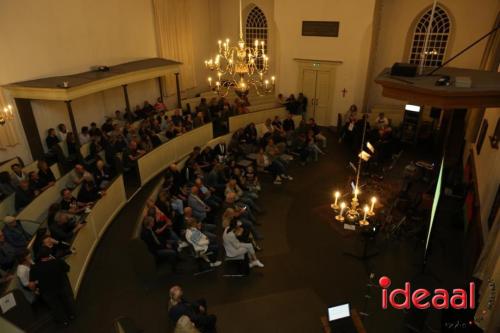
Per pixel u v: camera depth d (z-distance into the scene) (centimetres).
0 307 578
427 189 1023
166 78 1677
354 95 1653
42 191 884
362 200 1028
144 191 1118
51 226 738
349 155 1404
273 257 834
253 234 890
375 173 1233
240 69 873
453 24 1514
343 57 1611
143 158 1116
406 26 1591
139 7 1501
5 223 726
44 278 604
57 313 633
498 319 474
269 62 1980
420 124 1449
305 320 666
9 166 981
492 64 1156
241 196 998
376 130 1355
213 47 2028
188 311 587
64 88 1018
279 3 1636
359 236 905
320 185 1172
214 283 755
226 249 763
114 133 1195
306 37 1645
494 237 602
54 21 1149
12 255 712
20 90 1040
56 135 1157
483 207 762
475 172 945
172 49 1692
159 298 714
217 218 978
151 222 749
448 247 862
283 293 729
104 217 914
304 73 1711
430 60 1612
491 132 864
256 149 1327
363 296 722
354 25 1539
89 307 689
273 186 1169
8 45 1026
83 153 1148
